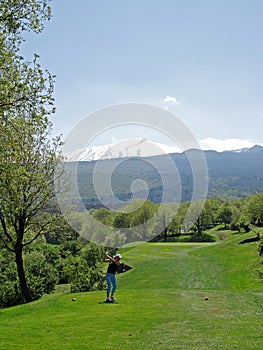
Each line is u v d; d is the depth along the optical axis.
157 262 48.75
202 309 15.59
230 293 20.12
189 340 10.62
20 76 16.67
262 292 20.47
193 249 59.09
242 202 106.69
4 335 11.98
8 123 16.70
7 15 15.39
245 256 53.22
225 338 10.76
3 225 24.03
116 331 12.05
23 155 21.45
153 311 15.23
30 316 15.20
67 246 42.00
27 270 32.59
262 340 10.48
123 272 47.12
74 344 10.62
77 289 29.19
